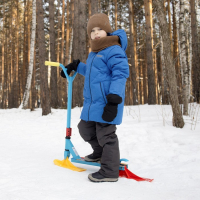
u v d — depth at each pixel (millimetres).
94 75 2098
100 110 2025
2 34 23000
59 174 2029
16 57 20453
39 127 5688
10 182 1792
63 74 2568
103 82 2061
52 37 13258
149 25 11531
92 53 2254
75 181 1872
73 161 2361
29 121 7000
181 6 7105
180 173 2182
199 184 1896
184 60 6289
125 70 2016
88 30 2348
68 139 2396
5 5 21359
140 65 22391
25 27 18734
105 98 2039
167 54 4355
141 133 4160
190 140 3518
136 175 2092
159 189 1773
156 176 2145
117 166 1977
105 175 1927
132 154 3084
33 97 18266
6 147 3428
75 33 11547
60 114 8117
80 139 4102
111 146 2004
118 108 2066
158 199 1545
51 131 5055
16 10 21438
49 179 1882
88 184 1817
